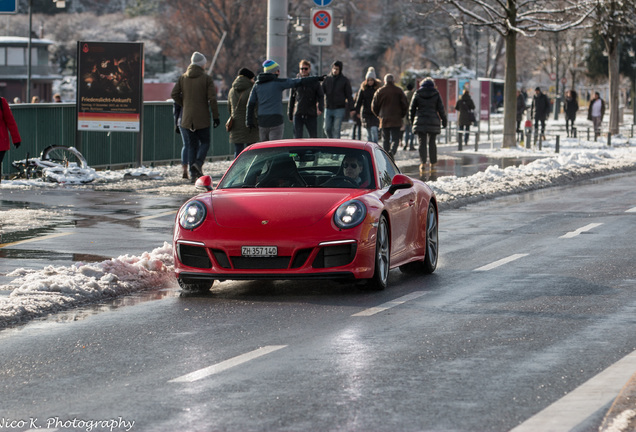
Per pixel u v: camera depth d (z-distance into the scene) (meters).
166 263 16.36
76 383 9.37
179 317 12.60
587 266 16.59
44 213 23.16
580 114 129.88
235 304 13.51
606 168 39.00
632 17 68.31
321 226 13.91
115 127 32.84
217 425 7.96
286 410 8.36
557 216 24.27
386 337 11.24
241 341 11.12
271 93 27.70
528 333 11.41
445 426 7.88
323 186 15.09
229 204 14.45
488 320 12.20
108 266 15.21
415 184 16.45
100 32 180.12
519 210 25.72
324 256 13.88
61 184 29.20
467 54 162.75
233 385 9.19
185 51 148.88
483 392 8.87
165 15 161.62
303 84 28.09
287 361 10.12
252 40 148.00
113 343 11.11
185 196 27.02
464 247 19.20
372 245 14.14
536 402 8.54
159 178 31.20
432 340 11.07
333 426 7.91
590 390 8.89
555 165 37.53
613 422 7.84
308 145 15.95
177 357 10.39
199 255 14.21
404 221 15.42
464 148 53.28
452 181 31.02
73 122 33.47
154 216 22.95
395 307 13.16
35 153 31.81
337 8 180.50
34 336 11.51
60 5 80.44
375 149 16.05
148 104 36.12
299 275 13.80
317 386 9.13
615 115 69.56
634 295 13.88
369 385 9.14
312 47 155.12
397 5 184.38
